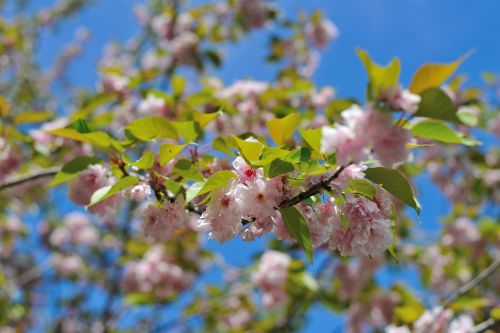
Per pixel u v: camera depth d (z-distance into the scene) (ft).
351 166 1.90
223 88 4.48
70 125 2.35
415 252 5.84
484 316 4.34
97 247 8.00
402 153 1.76
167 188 2.16
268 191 1.89
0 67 7.34
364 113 1.76
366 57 1.80
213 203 1.94
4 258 7.93
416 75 1.84
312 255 1.95
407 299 5.04
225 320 6.35
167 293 5.71
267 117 4.06
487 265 5.80
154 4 7.38
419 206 1.92
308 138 1.91
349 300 5.53
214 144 2.24
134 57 8.30
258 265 5.00
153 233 2.13
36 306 7.60
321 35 5.98
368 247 1.99
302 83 4.08
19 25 7.81
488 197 6.31
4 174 3.74
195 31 5.82
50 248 8.32
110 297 6.19
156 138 2.33
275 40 5.96
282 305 5.43
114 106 4.47
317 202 2.02
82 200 2.39
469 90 4.19
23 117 3.54
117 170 2.42
